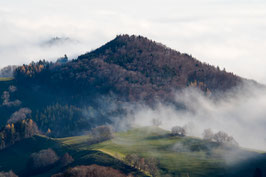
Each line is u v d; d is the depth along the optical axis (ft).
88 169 526.57
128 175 544.62
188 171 591.37
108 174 526.16
